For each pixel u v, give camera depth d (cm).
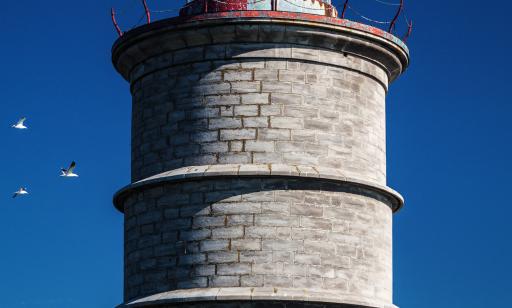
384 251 6419
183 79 6331
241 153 6175
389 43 6462
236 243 6088
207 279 6094
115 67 6762
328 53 6325
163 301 6106
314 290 6084
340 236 6191
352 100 6375
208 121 6241
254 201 6112
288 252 6088
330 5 6688
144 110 6481
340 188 6234
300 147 6203
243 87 6231
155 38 6372
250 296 5972
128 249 6469
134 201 6444
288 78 6247
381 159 6538
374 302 6191
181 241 6184
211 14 6219
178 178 6184
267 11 6178
